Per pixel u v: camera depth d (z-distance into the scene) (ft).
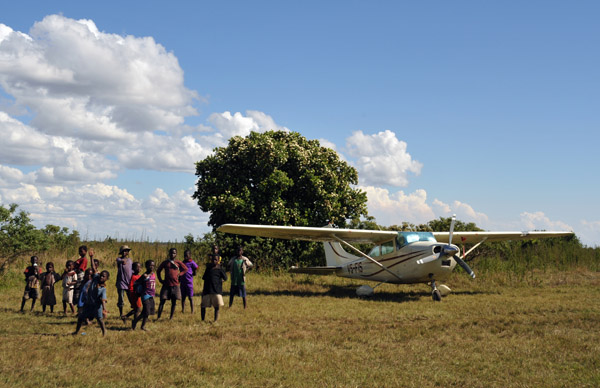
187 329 24.79
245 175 65.46
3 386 14.40
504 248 66.59
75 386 14.64
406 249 41.70
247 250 61.67
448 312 30.78
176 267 28.14
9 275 45.42
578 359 18.45
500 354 19.33
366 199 72.08
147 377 15.64
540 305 33.24
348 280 53.83
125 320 27.02
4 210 48.08
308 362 18.07
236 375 16.10
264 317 28.78
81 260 30.55
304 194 68.59
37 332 23.81
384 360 18.47
